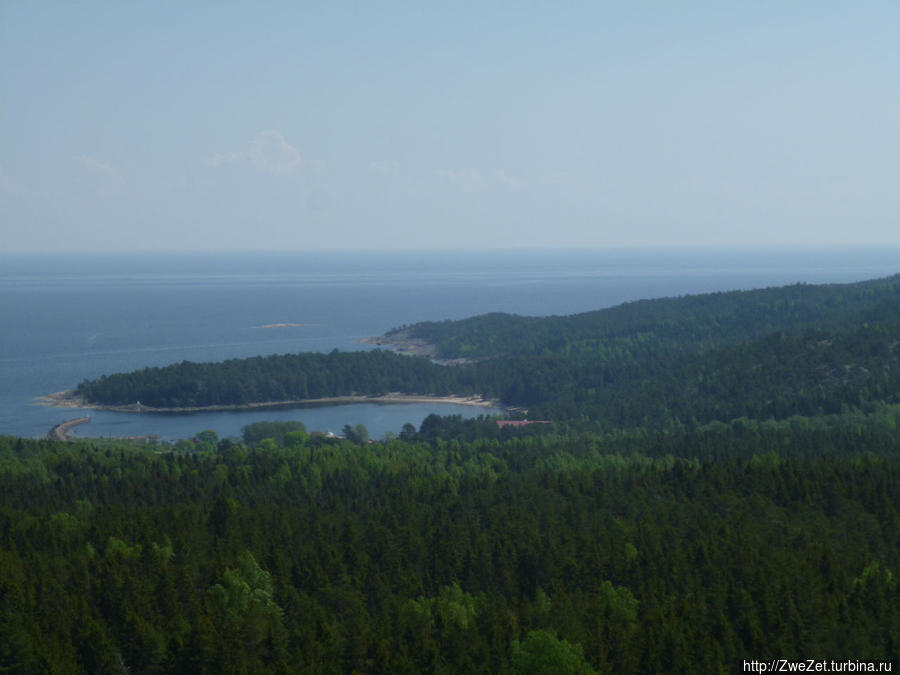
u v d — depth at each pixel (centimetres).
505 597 11200
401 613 10281
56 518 13800
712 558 11794
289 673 8956
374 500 15312
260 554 12150
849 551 12044
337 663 9406
